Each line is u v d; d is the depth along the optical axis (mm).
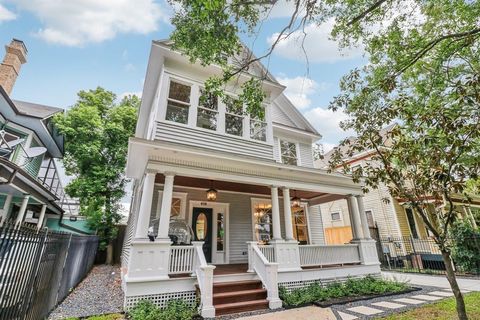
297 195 11242
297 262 7516
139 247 5688
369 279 8258
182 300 5688
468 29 6477
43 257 4164
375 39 6719
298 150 12742
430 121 3490
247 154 8586
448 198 3664
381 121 4305
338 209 17422
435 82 7207
